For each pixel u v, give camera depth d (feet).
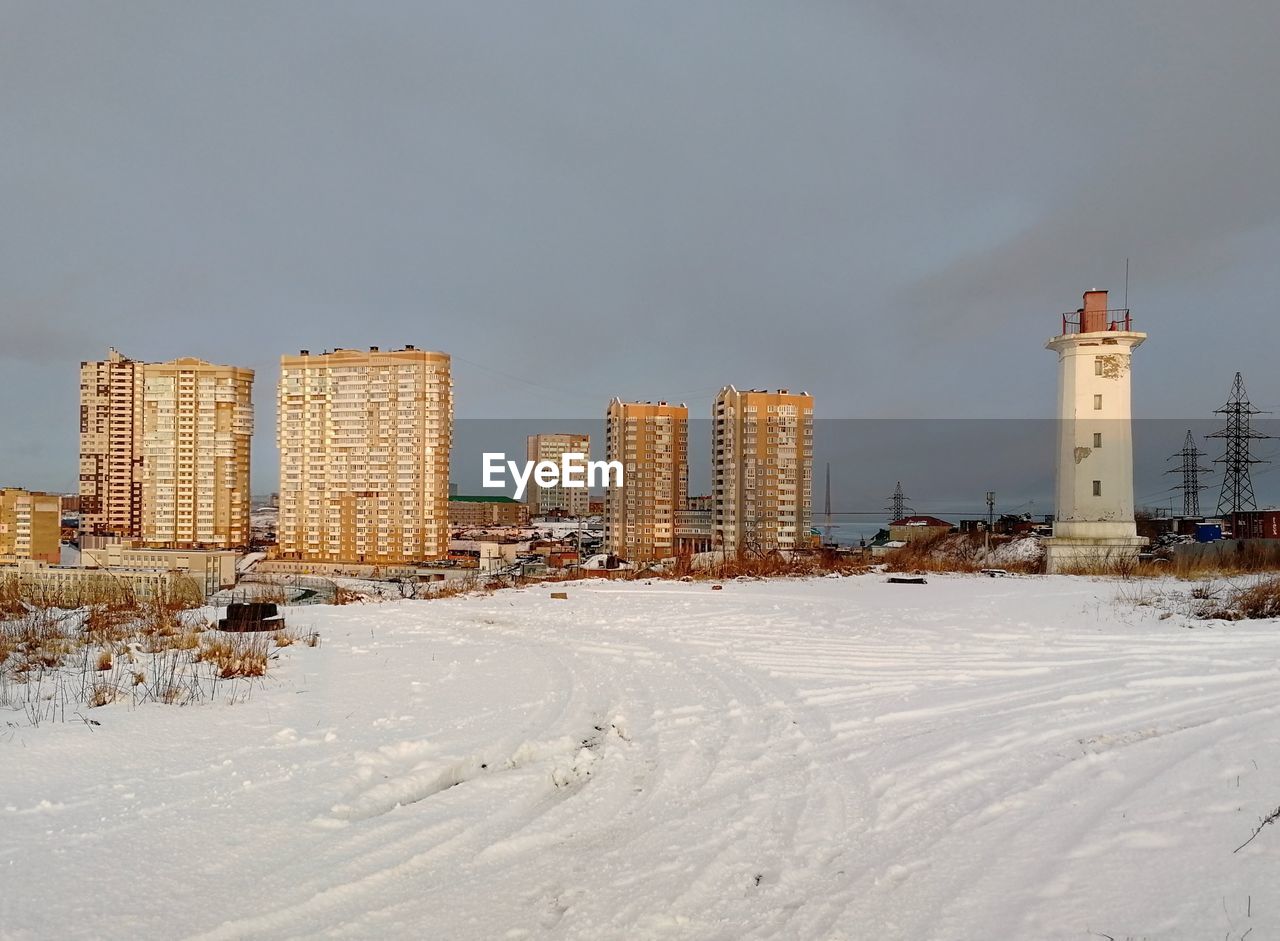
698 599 61.93
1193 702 25.89
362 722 26.07
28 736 23.20
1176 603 51.52
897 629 44.86
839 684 31.30
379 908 14.05
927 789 19.03
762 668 34.63
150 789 19.49
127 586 58.80
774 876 15.03
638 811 18.62
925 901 13.56
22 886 14.43
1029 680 31.09
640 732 25.12
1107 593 58.95
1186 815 15.89
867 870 15.02
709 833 17.15
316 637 43.39
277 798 19.10
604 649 39.96
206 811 18.20
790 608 55.31
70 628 43.42
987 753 21.53
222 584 89.15
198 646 38.42
